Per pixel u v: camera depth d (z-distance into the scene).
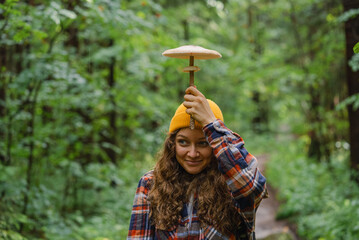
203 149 1.58
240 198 1.47
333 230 4.26
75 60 5.73
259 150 13.45
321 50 8.43
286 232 5.24
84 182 5.36
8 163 4.04
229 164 1.44
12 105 4.36
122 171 7.06
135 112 6.98
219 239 1.52
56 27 4.35
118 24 4.42
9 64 4.61
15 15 3.48
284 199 6.82
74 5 4.43
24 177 4.77
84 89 4.89
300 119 12.96
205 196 1.55
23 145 4.49
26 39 4.18
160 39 5.97
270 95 13.61
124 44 5.74
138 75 6.05
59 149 5.06
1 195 3.67
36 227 3.94
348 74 5.25
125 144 8.02
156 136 7.34
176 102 9.03
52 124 5.29
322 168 7.45
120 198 5.89
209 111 1.51
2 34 4.01
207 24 9.78
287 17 9.94
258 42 13.84
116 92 6.17
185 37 8.74
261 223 5.87
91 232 4.34
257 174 1.48
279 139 15.30
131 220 1.63
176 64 5.78
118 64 6.66
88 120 6.09
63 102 4.98
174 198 1.58
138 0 5.63
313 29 9.02
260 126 16.47
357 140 5.43
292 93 10.01
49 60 4.14
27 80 3.92
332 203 5.34
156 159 1.75
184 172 1.65
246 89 11.76
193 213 1.57
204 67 8.70
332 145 8.23
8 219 3.48
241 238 1.62
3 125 4.12
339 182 6.27
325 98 8.48
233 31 14.12
